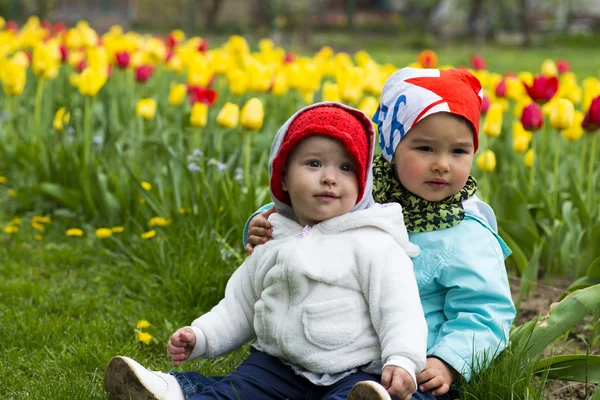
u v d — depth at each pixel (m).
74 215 5.65
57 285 4.57
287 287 2.83
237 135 6.65
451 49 32.66
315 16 44.84
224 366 3.49
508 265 4.91
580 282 4.02
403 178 3.05
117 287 4.58
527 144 5.46
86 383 3.25
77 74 8.45
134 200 5.39
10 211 5.94
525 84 5.19
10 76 6.86
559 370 3.21
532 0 41.22
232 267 4.34
